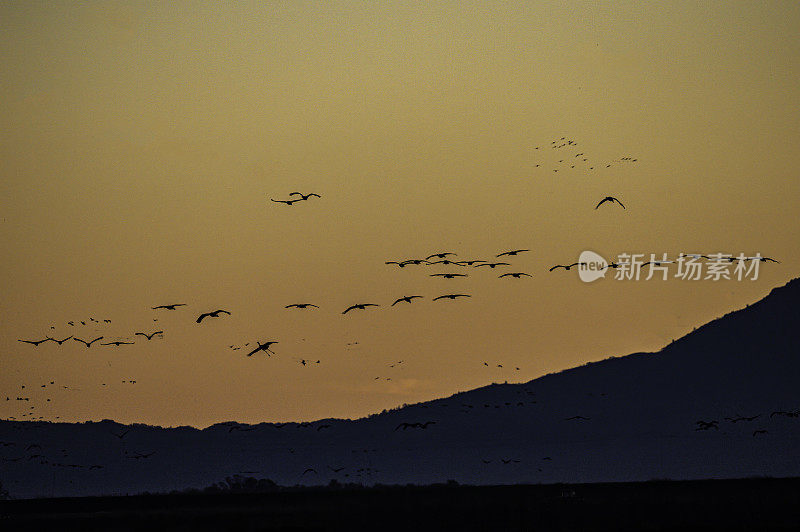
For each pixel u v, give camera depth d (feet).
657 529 361.71
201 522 441.27
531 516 439.63
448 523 405.39
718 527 363.76
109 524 447.42
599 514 445.37
